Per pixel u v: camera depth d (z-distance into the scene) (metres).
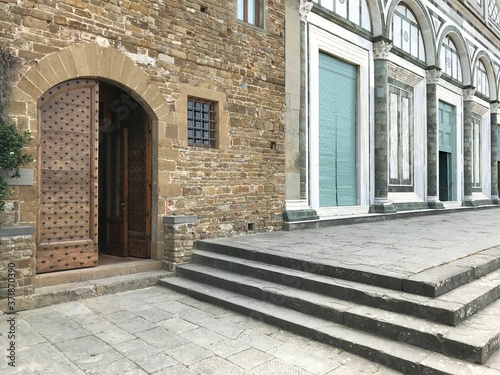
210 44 7.65
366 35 12.09
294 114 9.54
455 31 16.69
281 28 9.23
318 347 3.94
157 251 6.79
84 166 6.09
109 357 3.72
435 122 15.24
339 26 11.15
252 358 3.71
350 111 11.95
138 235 7.12
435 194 15.15
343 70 11.68
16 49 5.28
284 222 9.17
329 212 10.75
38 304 5.08
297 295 4.78
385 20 12.48
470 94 18.00
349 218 10.83
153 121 6.88
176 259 6.63
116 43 6.29
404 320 3.85
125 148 7.26
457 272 4.55
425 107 15.05
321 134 10.91
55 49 5.63
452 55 17.38
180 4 7.16
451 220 11.96
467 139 18.17
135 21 6.51
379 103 12.45
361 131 12.06
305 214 9.66
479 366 3.20
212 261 6.44
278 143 9.10
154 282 6.27
